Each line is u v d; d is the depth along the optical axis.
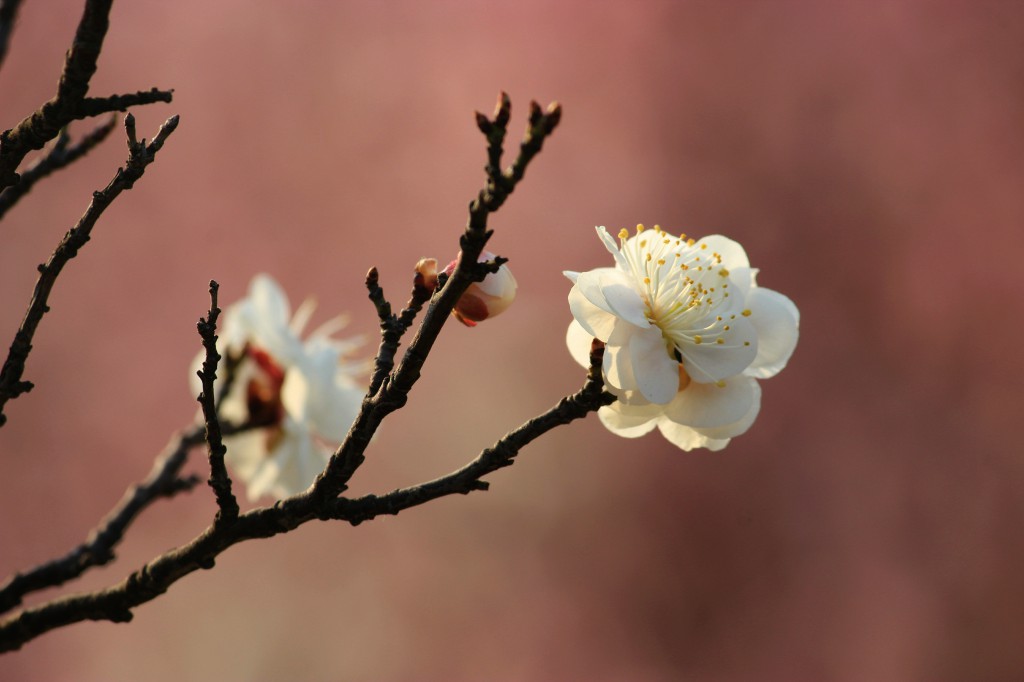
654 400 0.56
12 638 0.56
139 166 0.54
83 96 0.54
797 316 0.57
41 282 0.55
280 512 0.55
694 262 0.57
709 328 0.56
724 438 0.57
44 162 0.57
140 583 0.56
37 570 0.58
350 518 0.55
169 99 0.54
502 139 0.53
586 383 0.55
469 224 0.54
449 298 0.54
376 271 0.55
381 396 0.54
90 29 0.54
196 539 0.55
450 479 0.55
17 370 0.55
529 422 0.55
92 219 0.54
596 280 0.56
